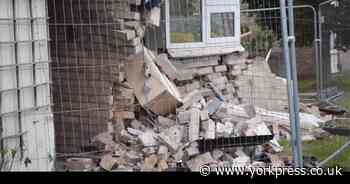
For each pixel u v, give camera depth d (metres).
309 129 9.77
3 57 6.28
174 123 8.68
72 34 8.77
